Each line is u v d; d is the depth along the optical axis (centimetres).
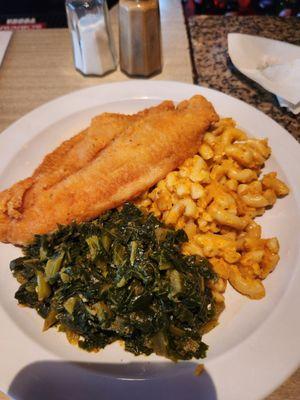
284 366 17
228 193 23
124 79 34
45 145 28
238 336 18
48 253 20
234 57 32
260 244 22
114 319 19
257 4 45
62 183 23
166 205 23
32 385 16
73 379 17
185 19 41
